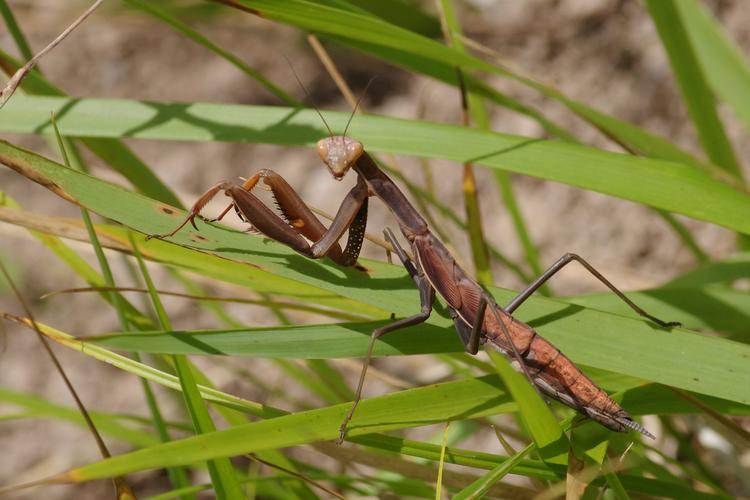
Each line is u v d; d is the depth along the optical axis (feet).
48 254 1.92
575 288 1.73
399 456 1.42
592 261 1.74
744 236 1.54
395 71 2.07
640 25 1.91
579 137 1.84
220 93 2.12
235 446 1.32
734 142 1.74
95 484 1.70
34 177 1.36
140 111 1.44
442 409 1.37
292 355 1.37
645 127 1.83
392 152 1.43
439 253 1.41
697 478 1.43
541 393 1.40
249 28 2.10
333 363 1.66
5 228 1.56
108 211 1.37
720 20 1.82
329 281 1.40
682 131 1.81
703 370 1.37
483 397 1.37
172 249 1.41
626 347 1.39
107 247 1.40
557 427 1.35
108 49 2.21
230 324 1.53
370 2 1.52
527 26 1.98
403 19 1.53
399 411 1.36
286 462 1.42
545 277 1.41
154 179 1.47
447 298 1.40
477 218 1.48
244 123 1.44
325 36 1.49
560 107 1.87
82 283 1.89
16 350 1.83
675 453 1.56
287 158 2.02
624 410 1.39
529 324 1.40
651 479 1.39
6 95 1.37
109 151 1.46
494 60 1.96
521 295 1.41
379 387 1.67
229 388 1.69
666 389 1.39
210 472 1.35
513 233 1.81
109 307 1.85
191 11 1.82
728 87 1.54
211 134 1.44
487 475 1.35
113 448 1.71
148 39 2.22
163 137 1.43
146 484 1.70
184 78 2.16
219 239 1.40
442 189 1.88
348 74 2.09
